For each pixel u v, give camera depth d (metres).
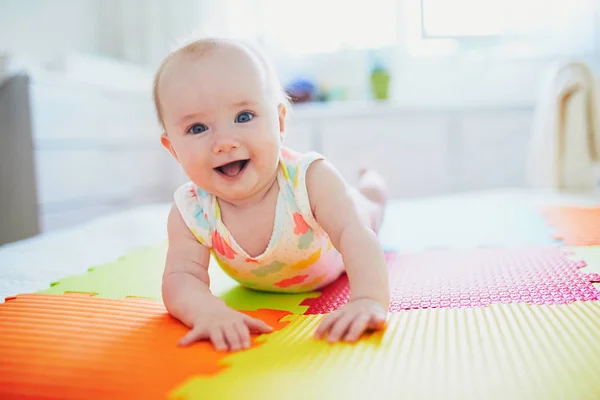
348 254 0.82
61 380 0.59
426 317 0.77
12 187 1.94
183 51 0.85
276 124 0.86
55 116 2.04
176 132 0.84
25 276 1.15
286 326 0.78
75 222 2.16
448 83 3.13
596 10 2.88
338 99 3.04
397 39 3.11
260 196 0.89
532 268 1.04
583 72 2.12
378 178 1.53
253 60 0.85
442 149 2.75
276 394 0.54
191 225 0.91
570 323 0.71
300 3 3.08
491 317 0.75
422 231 1.53
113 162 2.45
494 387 0.54
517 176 2.77
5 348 0.68
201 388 0.56
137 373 0.60
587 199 1.90
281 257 0.91
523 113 2.73
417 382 0.55
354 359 0.62
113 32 3.06
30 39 2.47
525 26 2.99
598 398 0.51
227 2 3.01
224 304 0.78
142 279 1.08
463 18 3.06
